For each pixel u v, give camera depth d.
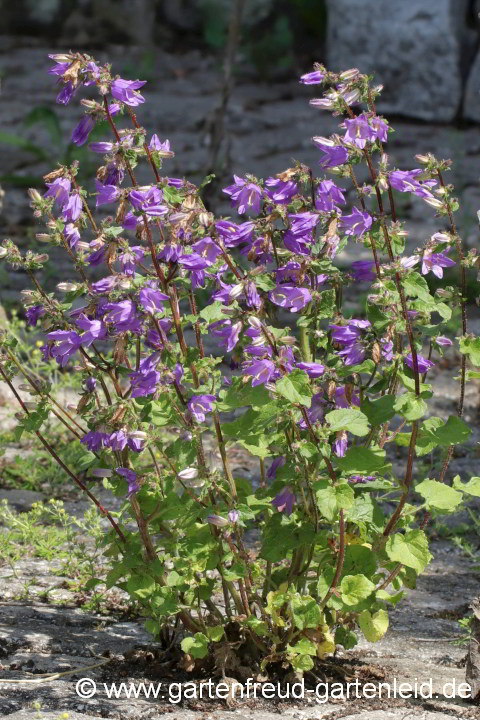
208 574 5.40
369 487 4.11
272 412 3.98
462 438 4.08
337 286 4.13
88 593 5.33
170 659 4.54
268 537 4.19
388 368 4.08
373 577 4.29
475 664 4.29
